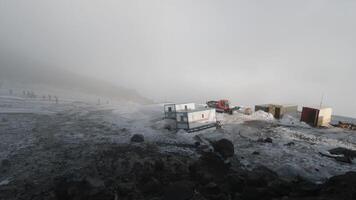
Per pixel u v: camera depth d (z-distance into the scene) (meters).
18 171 20.00
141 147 25.45
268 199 14.84
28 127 32.72
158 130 33.28
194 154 23.91
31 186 17.69
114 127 34.84
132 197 15.55
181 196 14.95
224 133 31.83
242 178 17.03
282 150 25.77
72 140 27.94
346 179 14.49
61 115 42.16
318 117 38.75
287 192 15.40
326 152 25.22
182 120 32.12
